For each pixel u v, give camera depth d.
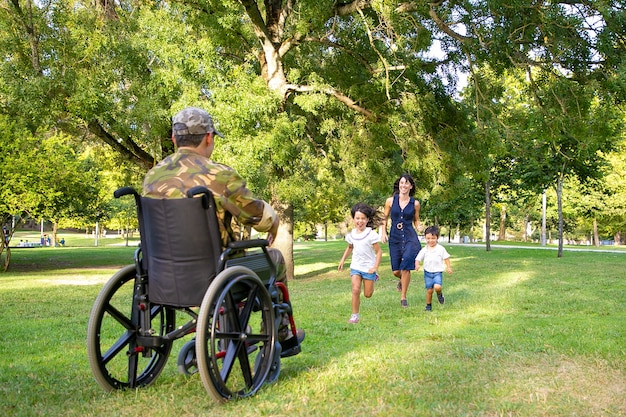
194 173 3.57
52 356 5.02
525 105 18.36
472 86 15.15
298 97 13.98
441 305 8.20
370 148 15.66
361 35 15.12
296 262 24.89
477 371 4.13
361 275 6.78
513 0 12.02
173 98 15.33
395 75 14.76
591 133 13.39
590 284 11.16
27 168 20.11
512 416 3.17
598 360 4.39
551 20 12.31
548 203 39.62
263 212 3.71
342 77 15.89
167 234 3.51
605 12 11.70
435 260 8.01
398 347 5.04
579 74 13.39
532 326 6.19
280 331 4.23
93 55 16.69
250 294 3.73
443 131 16.27
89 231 94.06
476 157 16.25
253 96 13.08
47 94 16.70
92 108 15.97
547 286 10.80
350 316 7.32
